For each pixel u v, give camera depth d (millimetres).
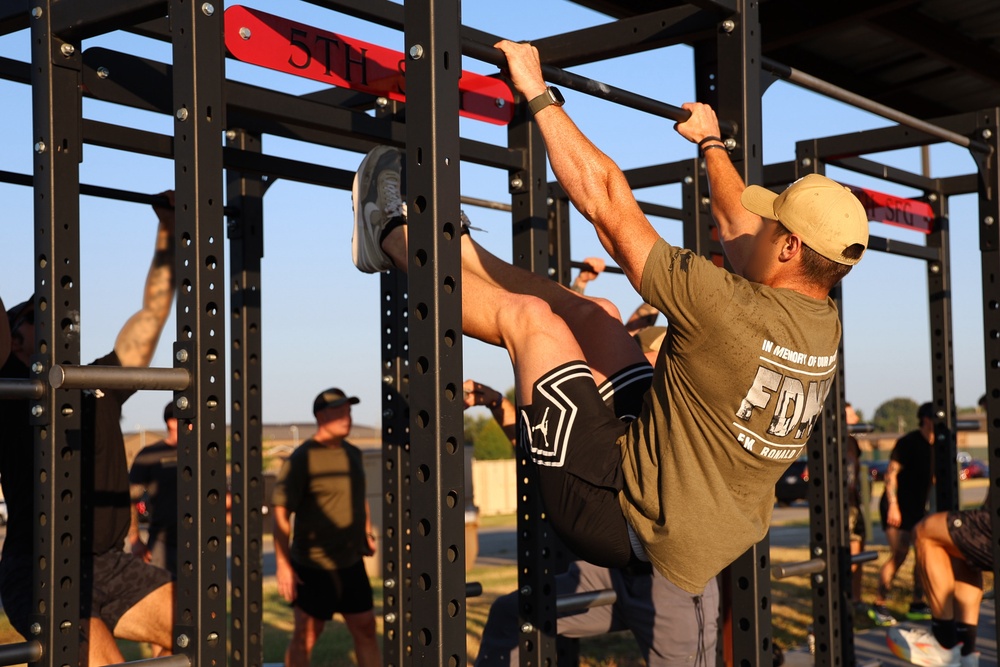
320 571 5371
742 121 2709
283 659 6316
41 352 2270
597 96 2518
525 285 2822
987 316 4023
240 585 3748
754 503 2266
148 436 25859
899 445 7699
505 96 3277
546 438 2350
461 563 1822
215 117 2090
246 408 3881
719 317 2043
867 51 6648
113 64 3072
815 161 4988
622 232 2150
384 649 4332
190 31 2057
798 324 2123
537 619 3182
